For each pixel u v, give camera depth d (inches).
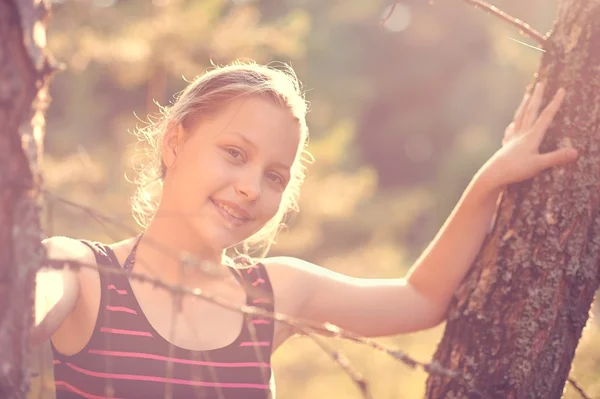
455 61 1049.5
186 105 77.5
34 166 48.5
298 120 78.1
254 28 330.0
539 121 77.7
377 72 1069.8
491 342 76.3
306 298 82.4
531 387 75.4
